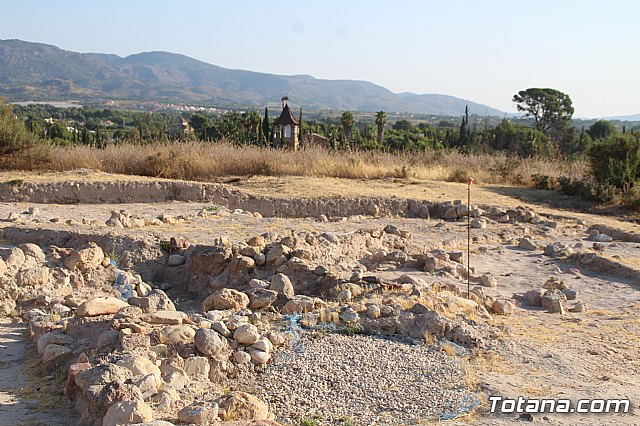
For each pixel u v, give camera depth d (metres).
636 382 6.71
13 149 23.16
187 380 6.19
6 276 9.48
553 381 6.61
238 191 19.64
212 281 10.32
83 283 10.09
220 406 5.43
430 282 10.30
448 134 53.19
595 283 11.47
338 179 22.77
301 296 9.04
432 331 7.63
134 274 10.74
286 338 7.36
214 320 7.67
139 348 6.58
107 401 5.22
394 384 6.43
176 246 11.53
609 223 17.81
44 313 8.89
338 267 10.41
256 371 6.69
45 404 5.91
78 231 11.88
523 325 8.52
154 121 125.38
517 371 6.84
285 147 28.45
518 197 21.30
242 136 35.75
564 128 60.31
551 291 10.04
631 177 21.31
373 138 53.66
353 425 5.59
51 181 19.92
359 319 8.01
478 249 13.93
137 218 14.92
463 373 6.67
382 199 19.12
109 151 24.89
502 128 49.88
